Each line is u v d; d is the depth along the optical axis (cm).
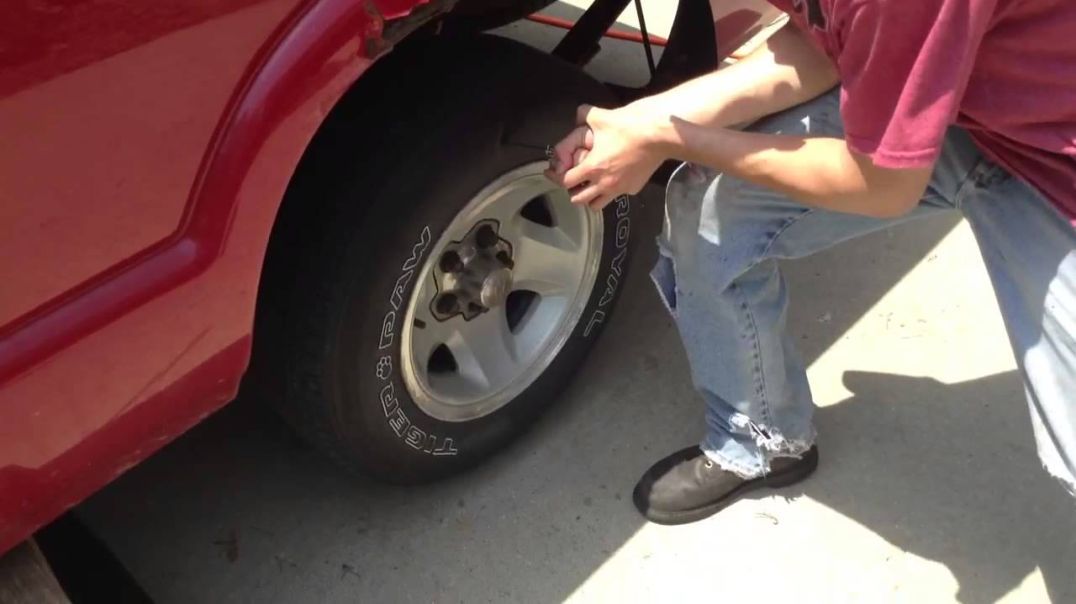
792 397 179
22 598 132
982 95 115
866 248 247
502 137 159
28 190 101
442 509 195
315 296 153
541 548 187
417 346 174
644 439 205
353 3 117
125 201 109
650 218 253
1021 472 194
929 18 98
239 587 184
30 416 111
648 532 188
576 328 200
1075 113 112
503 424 196
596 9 215
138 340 117
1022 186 128
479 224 169
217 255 120
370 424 170
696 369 177
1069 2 104
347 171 151
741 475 186
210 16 106
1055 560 179
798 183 127
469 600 180
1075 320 125
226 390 134
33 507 119
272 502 198
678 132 134
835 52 116
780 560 182
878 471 196
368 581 184
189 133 111
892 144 107
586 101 170
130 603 165
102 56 100
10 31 93
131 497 198
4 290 104
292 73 115
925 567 179
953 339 222
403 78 155
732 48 205
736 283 160
